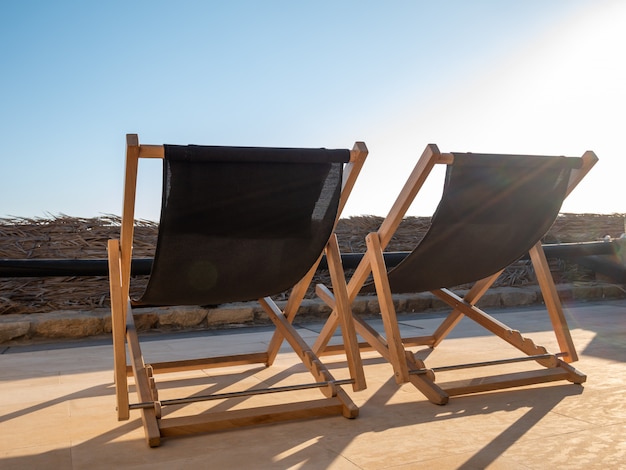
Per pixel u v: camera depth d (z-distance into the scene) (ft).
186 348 13.83
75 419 7.84
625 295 22.66
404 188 8.27
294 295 9.77
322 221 7.59
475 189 7.98
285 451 6.48
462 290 21.21
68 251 17.88
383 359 11.91
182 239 7.02
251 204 6.98
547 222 9.09
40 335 15.06
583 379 9.22
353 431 7.14
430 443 6.63
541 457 6.11
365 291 9.82
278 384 9.93
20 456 6.43
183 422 7.18
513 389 9.01
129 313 8.89
